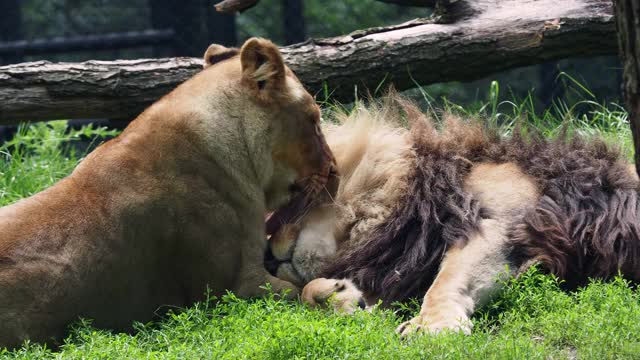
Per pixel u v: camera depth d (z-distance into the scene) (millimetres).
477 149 10195
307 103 9367
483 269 8945
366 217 9742
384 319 8289
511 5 13680
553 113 19844
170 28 21859
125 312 8656
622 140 12711
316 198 9508
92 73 12477
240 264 9164
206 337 7938
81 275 8305
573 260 9578
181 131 8977
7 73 12203
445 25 13453
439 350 7348
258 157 9227
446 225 9367
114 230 8492
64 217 8359
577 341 7727
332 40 13211
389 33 13367
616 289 8734
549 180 9828
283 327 7586
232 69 9375
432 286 8773
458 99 25625
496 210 9445
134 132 9016
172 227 8789
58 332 8234
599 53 13594
